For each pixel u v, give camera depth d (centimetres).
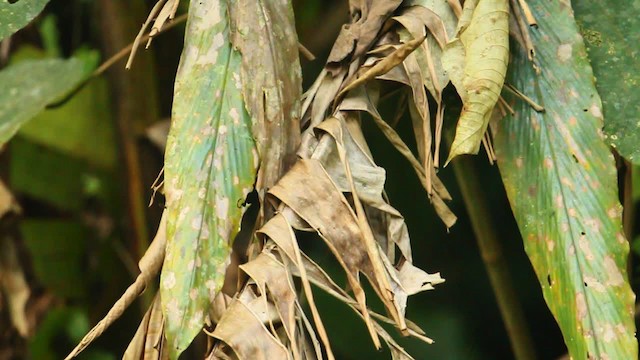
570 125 134
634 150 136
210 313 132
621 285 130
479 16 132
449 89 143
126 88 169
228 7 135
